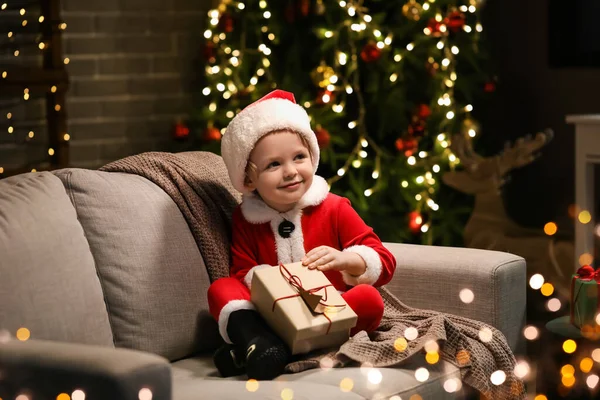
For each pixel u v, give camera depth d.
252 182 2.47
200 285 2.49
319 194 2.52
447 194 5.04
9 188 2.29
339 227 2.53
